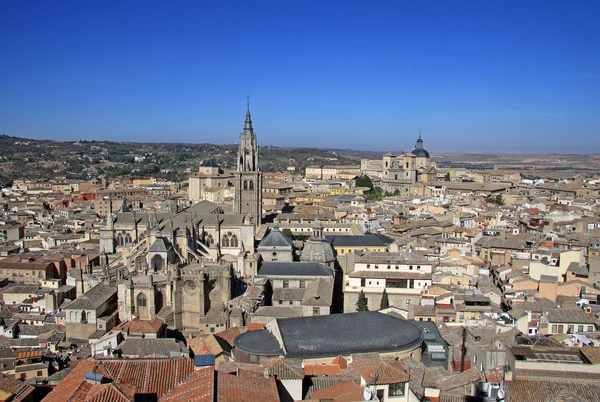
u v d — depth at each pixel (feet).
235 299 551.59
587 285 581.94
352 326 401.70
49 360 435.94
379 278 598.34
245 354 371.76
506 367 302.04
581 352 300.81
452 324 485.15
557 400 238.68
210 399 219.41
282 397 285.02
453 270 635.66
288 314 530.27
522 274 638.12
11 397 296.10
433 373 337.72
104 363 268.82
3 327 552.82
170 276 545.03
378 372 277.23
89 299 542.16
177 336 519.60
